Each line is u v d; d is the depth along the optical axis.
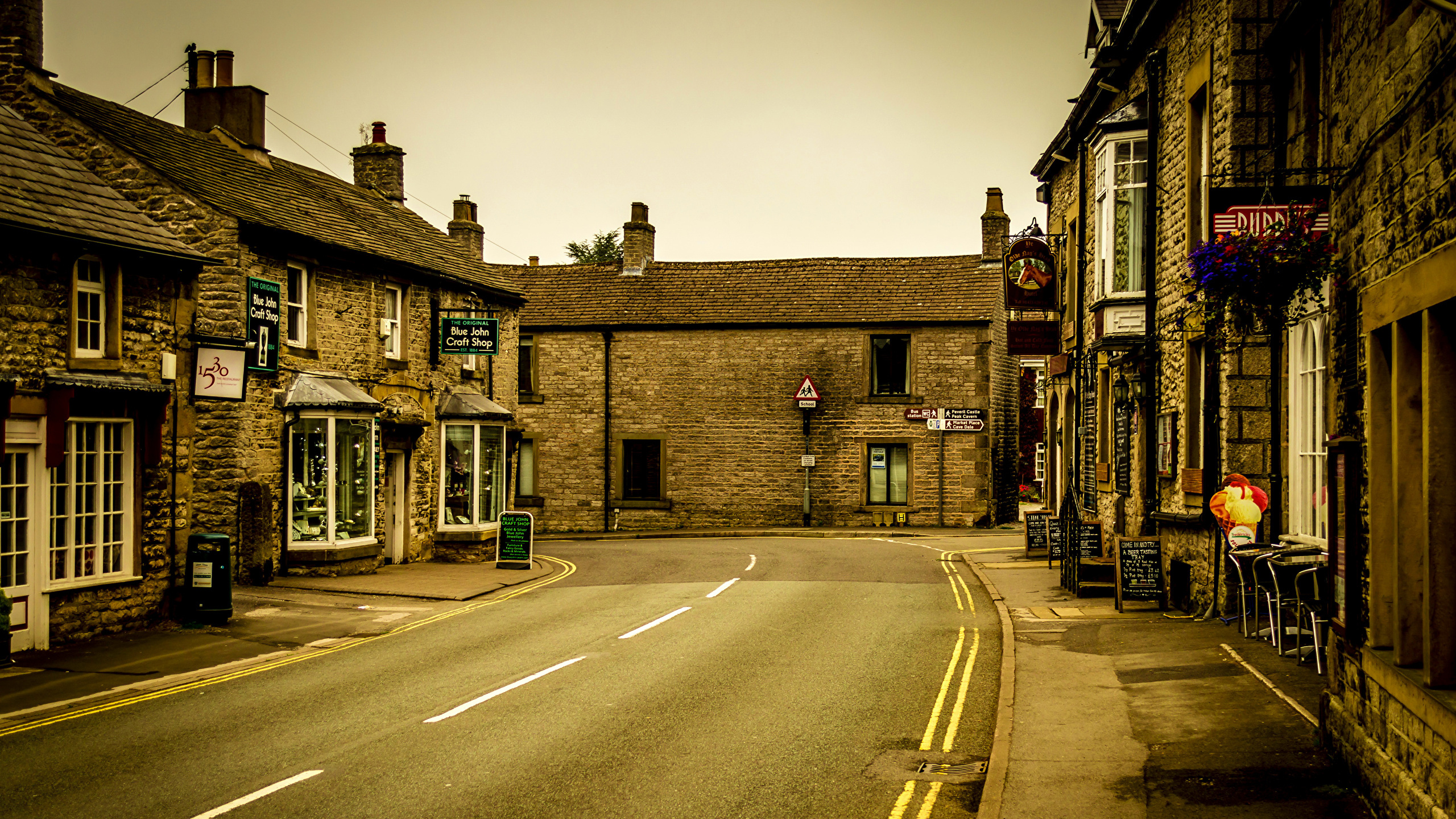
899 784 7.77
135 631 14.19
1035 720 9.20
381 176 28.11
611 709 10.03
